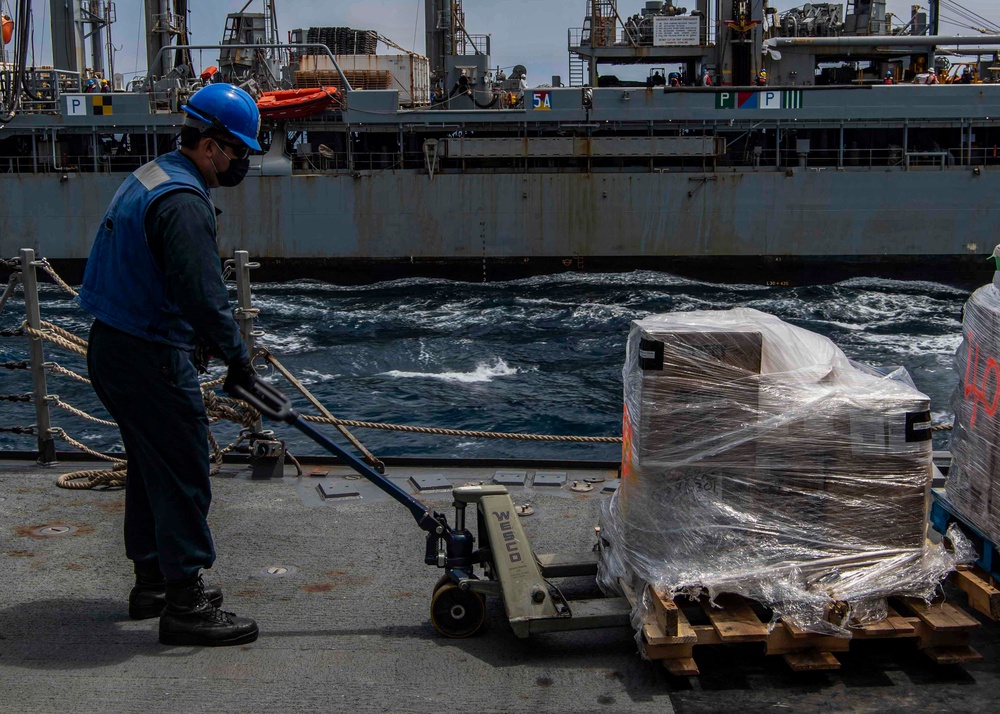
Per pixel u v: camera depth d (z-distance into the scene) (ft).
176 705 10.08
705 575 10.90
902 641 11.60
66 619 12.35
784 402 11.10
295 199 96.43
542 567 12.75
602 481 18.81
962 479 12.80
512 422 45.21
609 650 11.55
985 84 94.02
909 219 94.48
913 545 11.18
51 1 115.34
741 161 100.27
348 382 54.19
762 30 102.73
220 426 42.52
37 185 96.94
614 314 78.84
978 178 93.35
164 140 102.12
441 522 11.97
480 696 10.36
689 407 11.20
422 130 97.71
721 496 11.18
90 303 10.98
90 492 17.97
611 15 105.81
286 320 77.20
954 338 68.90
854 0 111.34
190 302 10.32
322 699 10.25
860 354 62.90
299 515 16.79
